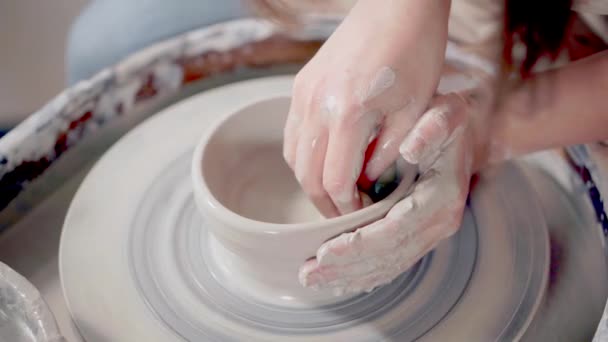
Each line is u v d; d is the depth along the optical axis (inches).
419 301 29.7
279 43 42.9
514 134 33.1
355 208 28.5
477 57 38.7
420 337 28.3
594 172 33.3
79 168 38.3
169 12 49.6
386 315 29.1
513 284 30.3
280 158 36.4
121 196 35.1
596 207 33.0
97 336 28.8
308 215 35.0
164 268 31.8
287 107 34.0
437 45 29.3
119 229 33.5
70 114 37.1
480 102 32.3
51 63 70.4
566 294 31.0
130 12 50.8
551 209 35.4
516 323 28.7
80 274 31.2
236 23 42.6
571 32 37.4
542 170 37.7
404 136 28.2
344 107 27.1
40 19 66.5
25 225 35.0
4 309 25.1
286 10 41.7
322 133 28.1
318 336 28.5
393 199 27.1
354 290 28.8
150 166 36.8
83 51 50.5
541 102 32.3
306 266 27.5
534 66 34.8
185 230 33.4
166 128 39.1
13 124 74.5
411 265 29.3
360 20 30.2
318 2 43.5
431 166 28.4
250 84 42.4
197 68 43.0
